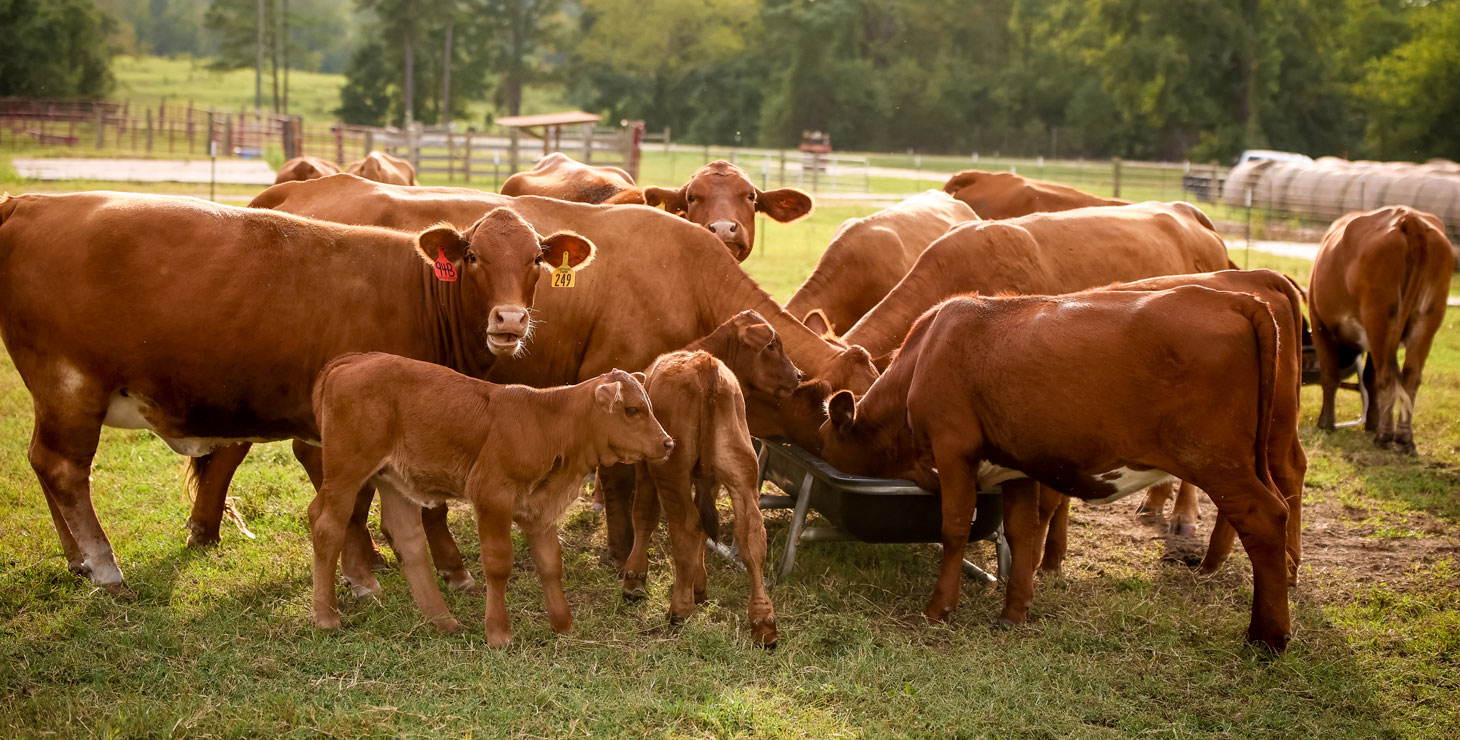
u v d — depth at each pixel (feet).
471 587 18.89
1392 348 29.81
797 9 229.45
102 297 17.13
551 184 31.07
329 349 18.22
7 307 17.46
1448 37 146.82
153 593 17.97
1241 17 180.24
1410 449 29.55
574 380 21.22
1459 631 17.90
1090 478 17.52
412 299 18.84
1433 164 95.71
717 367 17.19
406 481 16.49
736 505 17.04
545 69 331.98
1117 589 20.29
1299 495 20.22
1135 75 180.65
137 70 362.33
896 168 164.25
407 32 240.53
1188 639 17.85
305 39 457.27
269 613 17.26
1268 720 15.12
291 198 23.12
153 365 17.43
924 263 24.31
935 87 228.84
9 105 169.37
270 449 26.63
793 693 15.25
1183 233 28.60
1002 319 17.88
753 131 249.96
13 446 24.48
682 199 28.71
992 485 18.88
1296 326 19.21
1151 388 16.70
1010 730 14.61
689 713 14.52
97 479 23.48
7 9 186.50
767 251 66.18
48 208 17.65
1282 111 195.11
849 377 20.68
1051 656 16.87
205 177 94.58
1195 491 23.44
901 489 18.49
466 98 266.77
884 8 247.91
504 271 18.17
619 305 20.79
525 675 15.39
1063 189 36.58
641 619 17.88
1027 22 234.58
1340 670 16.61
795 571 20.22
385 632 16.88
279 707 14.10
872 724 14.42
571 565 20.30
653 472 17.26
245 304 17.58
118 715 13.70
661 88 268.00
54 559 18.67
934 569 20.90
